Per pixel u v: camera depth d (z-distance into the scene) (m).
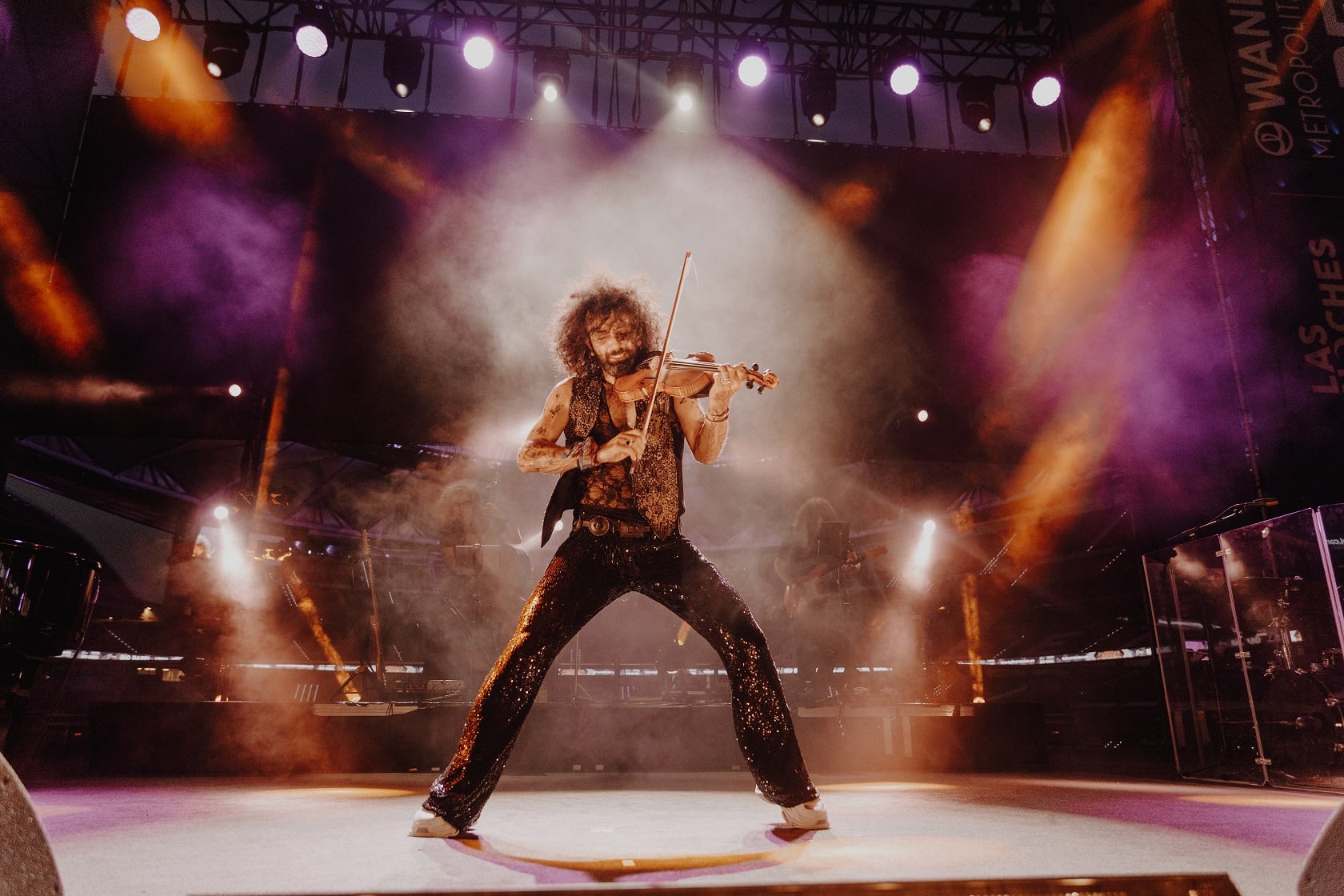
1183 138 6.27
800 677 6.52
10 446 6.86
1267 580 4.80
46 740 7.38
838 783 4.61
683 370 2.56
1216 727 5.01
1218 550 5.16
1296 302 5.79
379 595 6.53
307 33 7.45
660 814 3.08
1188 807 3.31
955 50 8.02
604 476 2.55
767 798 2.60
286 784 4.46
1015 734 5.86
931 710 5.80
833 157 7.79
